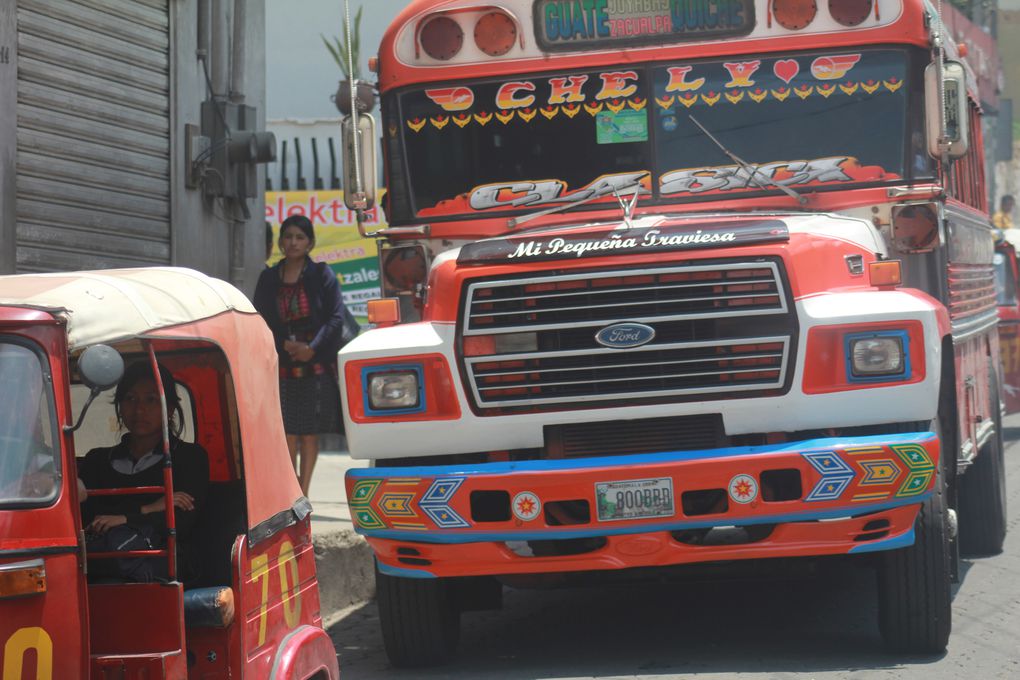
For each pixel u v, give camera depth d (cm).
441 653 941
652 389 859
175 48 1468
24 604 500
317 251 2594
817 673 858
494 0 1035
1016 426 2695
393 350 873
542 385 866
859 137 995
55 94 1288
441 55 1040
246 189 1592
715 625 1035
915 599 881
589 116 1023
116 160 1376
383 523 869
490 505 869
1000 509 1304
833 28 1000
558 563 855
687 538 885
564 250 870
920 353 847
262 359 681
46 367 522
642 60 1018
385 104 1058
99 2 1353
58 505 514
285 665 639
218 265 1570
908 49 995
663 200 1009
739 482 834
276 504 667
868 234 910
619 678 870
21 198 1241
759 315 855
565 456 873
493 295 872
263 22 1675
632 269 862
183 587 646
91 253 1338
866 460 830
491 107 1034
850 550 845
